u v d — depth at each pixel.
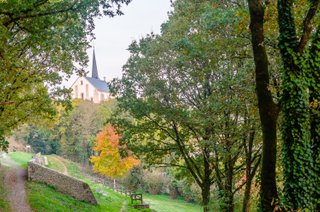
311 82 9.23
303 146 8.89
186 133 21.78
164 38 19.98
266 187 9.14
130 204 35.88
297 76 9.06
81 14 11.60
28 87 17.34
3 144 13.36
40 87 19.03
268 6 10.68
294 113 8.98
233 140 16.80
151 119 21.11
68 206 23.98
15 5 10.20
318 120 9.27
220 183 19.61
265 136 9.27
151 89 19.81
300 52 9.15
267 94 9.30
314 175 9.02
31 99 17.88
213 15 14.11
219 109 16.03
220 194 19.28
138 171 57.62
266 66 9.38
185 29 19.50
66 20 12.68
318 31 9.48
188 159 22.88
